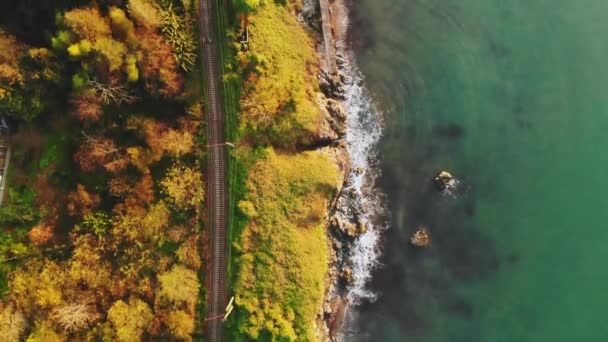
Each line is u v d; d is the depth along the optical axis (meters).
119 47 45.16
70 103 48.19
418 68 60.81
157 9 48.78
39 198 50.47
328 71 60.03
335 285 59.22
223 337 54.31
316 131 57.16
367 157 60.69
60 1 44.38
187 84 52.31
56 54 45.06
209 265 54.41
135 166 50.56
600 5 60.50
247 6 52.28
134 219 50.94
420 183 60.31
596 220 58.53
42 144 50.66
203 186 53.81
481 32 61.28
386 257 59.75
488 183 60.00
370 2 61.38
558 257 58.75
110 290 50.84
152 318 51.03
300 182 55.81
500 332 58.59
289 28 57.66
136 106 50.25
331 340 58.72
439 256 59.53
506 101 60.66
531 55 60.91
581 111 59.94
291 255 55.06
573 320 57.72
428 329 59.22
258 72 53.81
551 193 59.50
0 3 44.56
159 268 52.25
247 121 53.62
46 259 49.88
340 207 60.00
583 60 60.44
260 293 54.56
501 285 59.16
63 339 48.41
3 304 48.50
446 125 60.81
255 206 54.59
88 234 50.50
